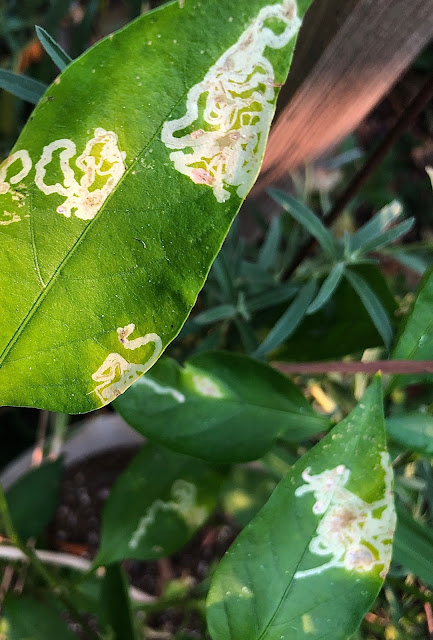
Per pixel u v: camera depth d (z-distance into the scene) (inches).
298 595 7.4
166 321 6.7
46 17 11.8
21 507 11.4
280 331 9.6
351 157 13.4
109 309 6.7
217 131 6.4
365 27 8.5
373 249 9.5
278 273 13.2
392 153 17.9
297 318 9.6
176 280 6.6
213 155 6.4
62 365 6.8
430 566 8.4
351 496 7.5
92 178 6.5
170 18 6.2
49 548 14.6
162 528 9.6
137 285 6.7
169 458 9.9
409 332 8.3
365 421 7.5
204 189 6.5
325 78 9.1
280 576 7.4
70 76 6.2
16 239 6.5
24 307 6.7
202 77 6.3
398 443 8.2
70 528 15.4
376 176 17.2
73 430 14.6
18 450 16.6
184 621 11.8
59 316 6.7
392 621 9.9
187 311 6.7
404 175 19.4
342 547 7.4
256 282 11.3
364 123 19.6
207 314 10.1
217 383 8.4
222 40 6.2
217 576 7.4
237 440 8.4
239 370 8.5
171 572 14.9
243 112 6.4
